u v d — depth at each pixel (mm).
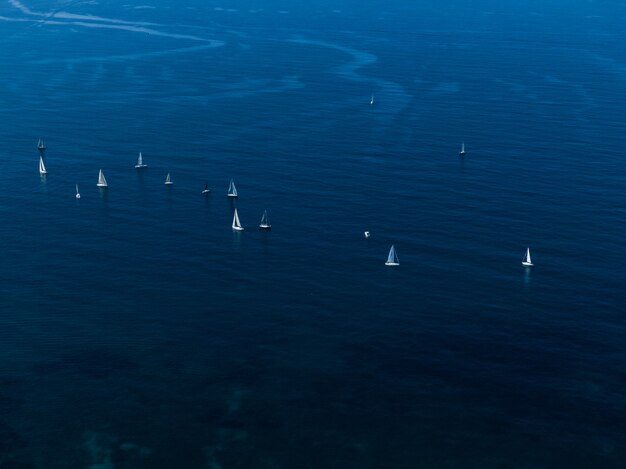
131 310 119188
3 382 101312
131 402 98062
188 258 137000
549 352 108875
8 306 119938
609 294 124438
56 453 89562
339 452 90250
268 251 139750
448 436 92750
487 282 128625
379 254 138875
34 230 148375
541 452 90312
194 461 88875
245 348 109625
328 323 116312
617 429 93688
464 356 108000
